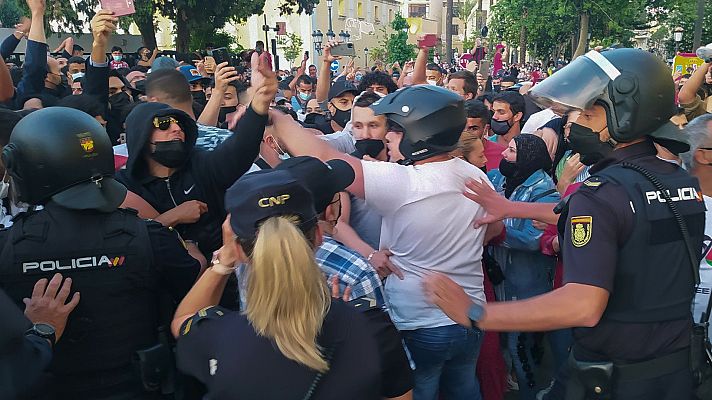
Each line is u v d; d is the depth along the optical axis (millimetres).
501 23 38156
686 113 4668
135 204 2502
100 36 3852
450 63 23156
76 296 1900
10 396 1531
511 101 4996
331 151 2432
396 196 2398
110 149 2078
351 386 1485
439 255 2471
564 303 1749
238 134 2443
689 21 31547
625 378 1896
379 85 5105
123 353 1999
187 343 1605
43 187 1930
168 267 2084
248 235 1546
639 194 1827
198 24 20469
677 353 1899
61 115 1994
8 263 1897
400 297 2504
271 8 41000
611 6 26312
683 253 1866
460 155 2955
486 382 3246
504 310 1772
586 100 1904
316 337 1468
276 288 1402
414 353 2533
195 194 2586
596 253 1773
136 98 5602
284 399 1438
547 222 2510
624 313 1861
